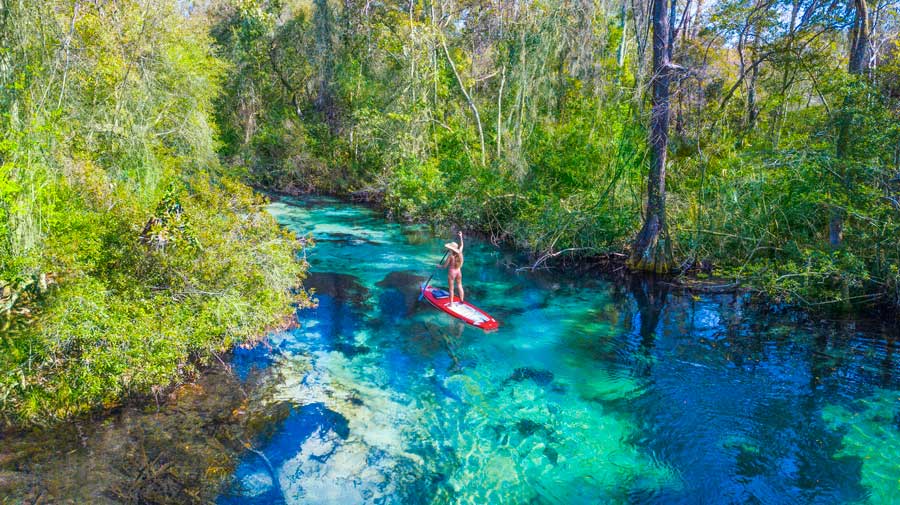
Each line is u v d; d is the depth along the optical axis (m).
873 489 5.80
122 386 7.18
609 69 21.36
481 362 9.05
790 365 8.84
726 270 13.15
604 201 15.76
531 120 21.44
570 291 13.21
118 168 12.27
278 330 9.96
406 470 6.20
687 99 16.73
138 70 13.88
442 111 25.17
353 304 11.82
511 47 22.05
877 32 16.61
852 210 10.34
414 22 25.77
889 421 7.11
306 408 7.39
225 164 27.44
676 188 15.80
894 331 10.14
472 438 6.86
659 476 6.13
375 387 8.09
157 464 5.99
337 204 26.00
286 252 9.95
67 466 5.82
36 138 8.10
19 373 6.63
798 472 6.14
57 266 7.39
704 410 7.52
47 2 9.18
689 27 21.75
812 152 11.48
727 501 5.71
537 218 17.06
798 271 11.21
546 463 6.37
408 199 22.23
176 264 8.26
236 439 6.59
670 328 10.64
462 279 14.16
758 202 13.80
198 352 8.47
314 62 29.30
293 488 5.79
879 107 10.38
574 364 9.02
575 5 21.38
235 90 30.02
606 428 7.09
